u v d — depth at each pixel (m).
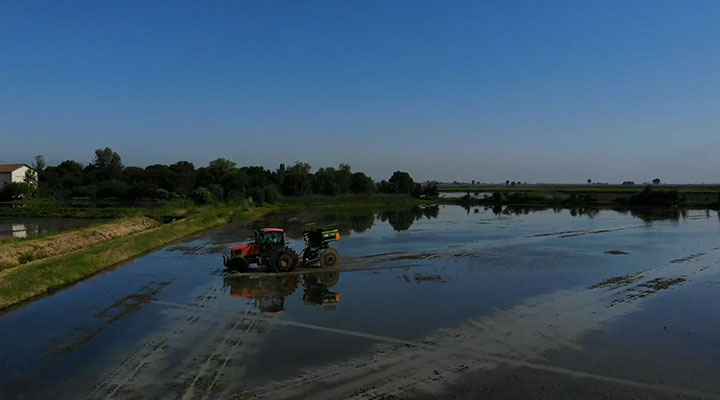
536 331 12.77
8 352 11.30
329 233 21.80
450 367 10.38
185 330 12.91
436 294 16.77
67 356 11.05
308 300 15.96
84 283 18.55
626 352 11.26
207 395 9.05
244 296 16.50
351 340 12.06
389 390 9.28
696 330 12.86
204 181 91.06
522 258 24.23
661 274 20.22
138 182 90.62
